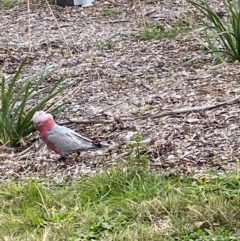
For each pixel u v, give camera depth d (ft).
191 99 18.06
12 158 16.17
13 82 17.08
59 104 18.45
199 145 15.74
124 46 22.95
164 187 14.21
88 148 15.39
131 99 18.49
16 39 25.31
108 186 14.51
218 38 21.80
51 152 16.20
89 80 20.06
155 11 27.48
